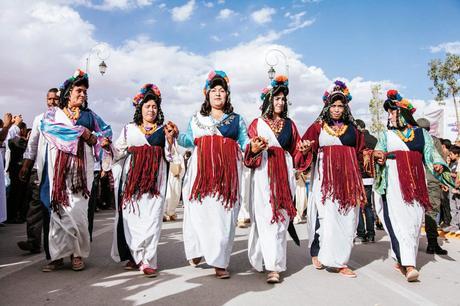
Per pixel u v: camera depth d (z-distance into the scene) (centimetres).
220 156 469
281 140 488
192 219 466
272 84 503
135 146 497
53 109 498
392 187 506
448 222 914
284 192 471
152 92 512
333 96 514
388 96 541
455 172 859
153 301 365
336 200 493
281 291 410
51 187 477
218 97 487
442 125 1555
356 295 402
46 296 377
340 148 507
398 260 486
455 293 417
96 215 1162
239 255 598
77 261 480
